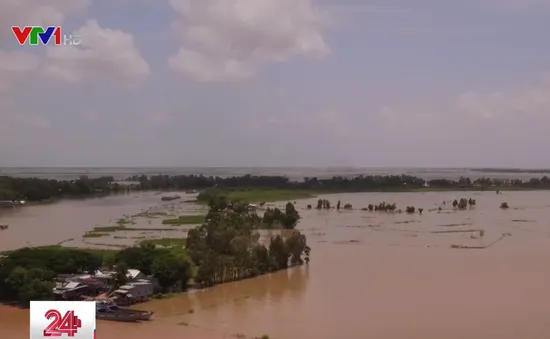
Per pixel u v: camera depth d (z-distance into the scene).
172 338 67.12
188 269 94.62
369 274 106.44
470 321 75.31
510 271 108.81
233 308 82.19
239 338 67.38
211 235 105.94
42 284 81.69
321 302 85.62
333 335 69.44
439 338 68.50
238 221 120.50
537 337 68.88
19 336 67.06
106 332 69.12
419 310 80.81
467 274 106.00
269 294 90.94
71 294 82.38
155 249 98.56
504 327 72.75
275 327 72.69
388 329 72.00
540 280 100.31
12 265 86.94
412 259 122.69
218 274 98.81
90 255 95.69
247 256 104.62
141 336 67.69
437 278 102.56
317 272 108.56
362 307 82.50
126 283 87.56
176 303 85.25
